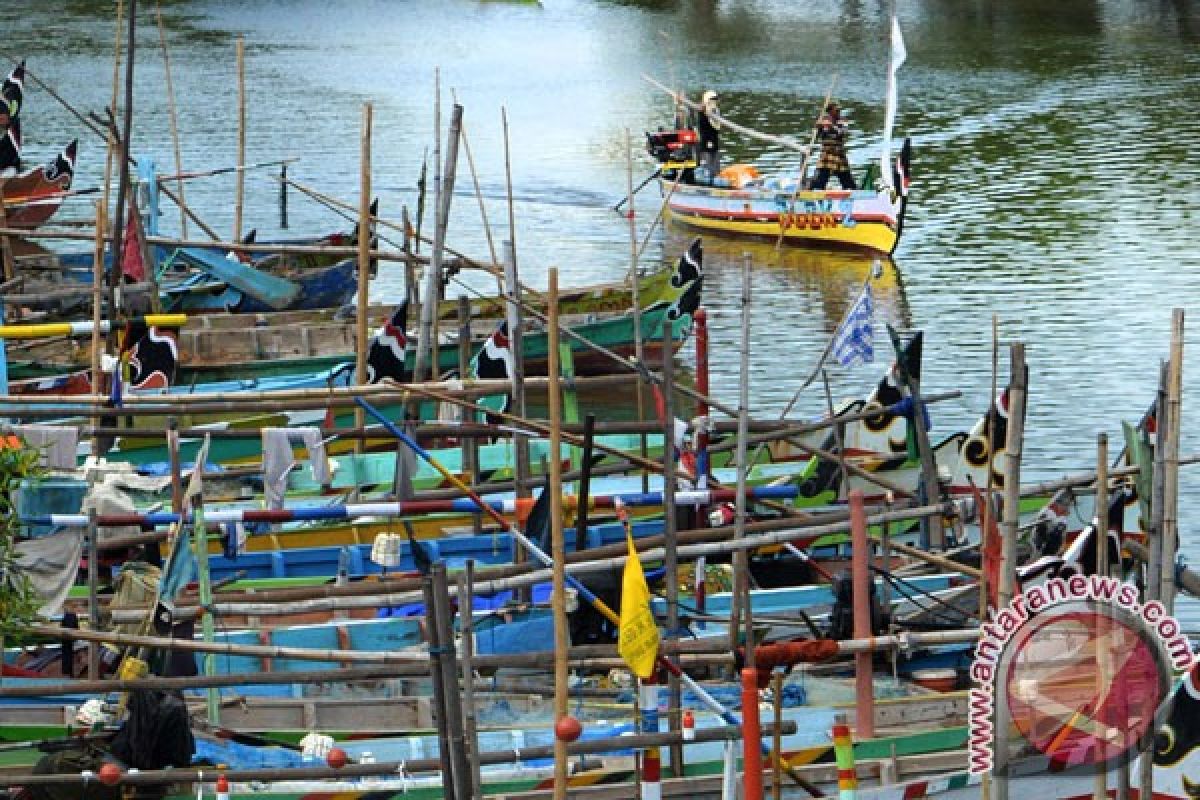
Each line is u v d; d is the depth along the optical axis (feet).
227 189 462.19
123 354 246.27
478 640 190.70
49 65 630.74
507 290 226.99
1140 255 397.39
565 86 620.08
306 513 188.34
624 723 178.40
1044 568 178.19
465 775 139.33
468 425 213.87
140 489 206.90
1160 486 149.79
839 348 260.21
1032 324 350.43
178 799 160.56
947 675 195.62
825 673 197.26
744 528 180.65
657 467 213.46
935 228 429.38
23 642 187.11
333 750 156.66
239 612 181.98
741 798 167.73
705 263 416.46
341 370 266.16
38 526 184.03
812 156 504.02
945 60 650.02
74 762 161.07
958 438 223.71
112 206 410.11
